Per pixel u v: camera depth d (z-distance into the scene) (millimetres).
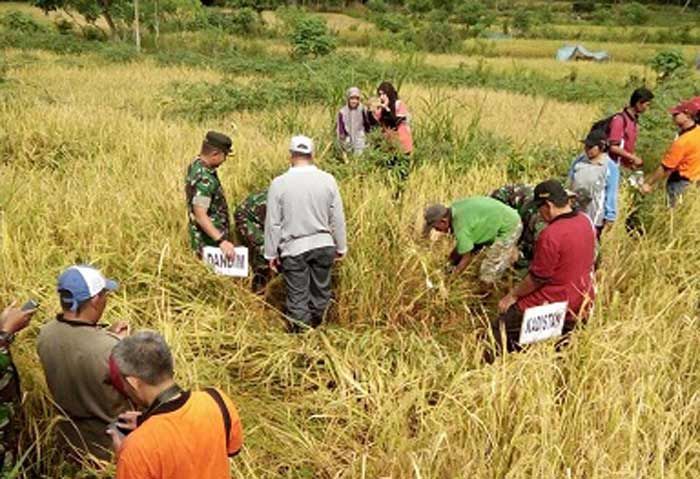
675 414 4355
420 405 4492
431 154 8750
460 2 66000
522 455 3855
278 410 4746
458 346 5555
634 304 5855
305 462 4328
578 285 5129
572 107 20891
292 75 17359
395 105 8039
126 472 2793
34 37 32094
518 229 5844
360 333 5645
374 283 6008
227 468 3062
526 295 5262
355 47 44219
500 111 18812
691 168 7977
